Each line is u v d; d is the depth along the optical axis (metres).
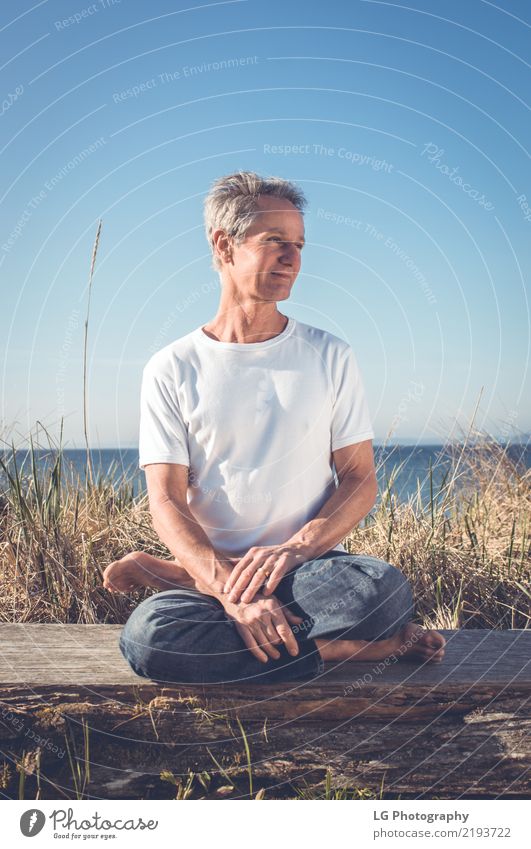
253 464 1.94
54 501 2.79
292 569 1.83
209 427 1.95
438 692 1.77
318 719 1.76
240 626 1.76
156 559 2.11
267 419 1.95
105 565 2.75
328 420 2.01
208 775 1.73
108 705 1.76
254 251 1.91
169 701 1.76
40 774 1.72
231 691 1.77
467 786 1.74
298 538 1.88
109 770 1.73
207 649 1.75
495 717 1.76
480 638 2.11
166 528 1.89
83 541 2.76
